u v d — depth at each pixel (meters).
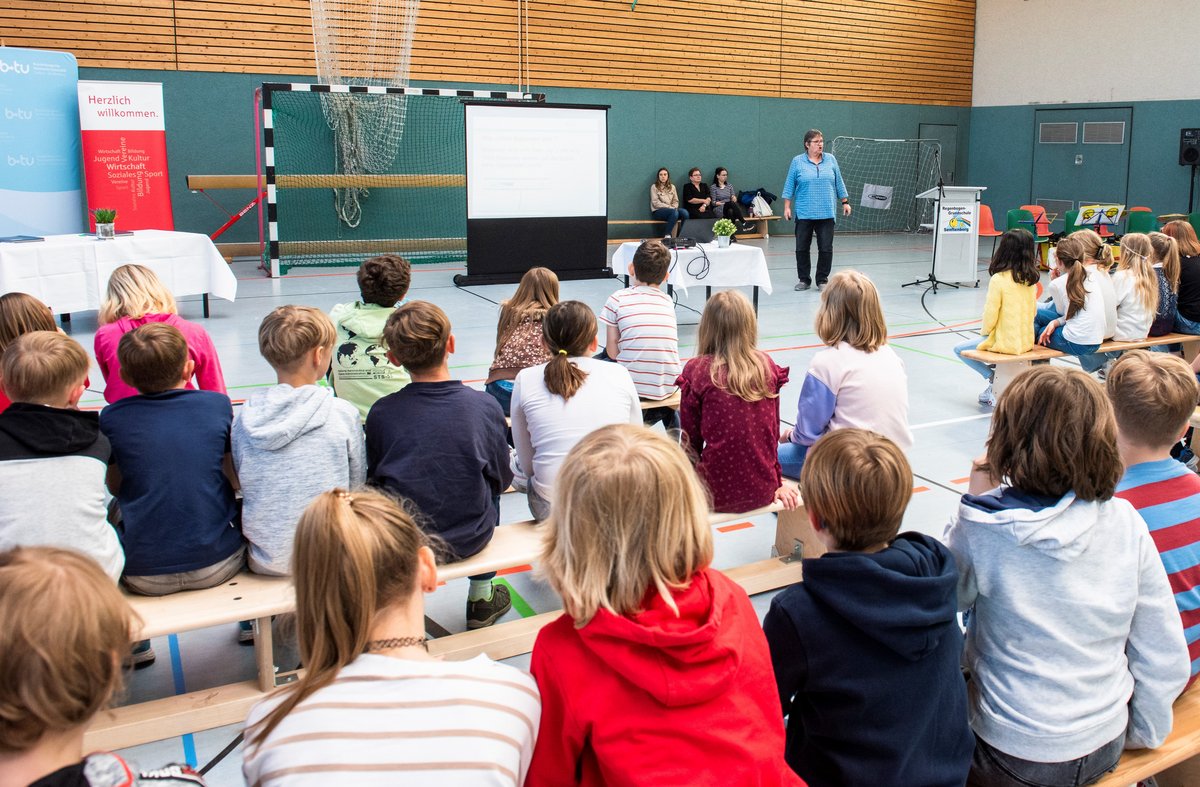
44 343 2.24
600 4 14.18
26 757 0.98
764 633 1.65
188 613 2.34
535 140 10.34
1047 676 1.73
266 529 2.48
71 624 0.97
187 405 2.47
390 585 1.28
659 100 14.91
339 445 2.51
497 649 2.81
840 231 16.92
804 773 1.67
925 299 9.96
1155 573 1.80
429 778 1.17
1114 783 1.81
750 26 15.34
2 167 8.20
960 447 4.99
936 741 1.62
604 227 10.87
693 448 3.07
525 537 2.84
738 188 15.84
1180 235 6.09
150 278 3.74
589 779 1.41
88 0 11.21
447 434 2.55
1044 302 6.51
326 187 12.39
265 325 2.53
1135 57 14.59
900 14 16.56
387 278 3.53
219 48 12.00
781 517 3.45
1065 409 1.74
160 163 9.12
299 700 1.23
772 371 3.04
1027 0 16.23
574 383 2.84
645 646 1.32
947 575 1.59
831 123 16.38
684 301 9.81
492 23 13.51
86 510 2.16
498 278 10.47
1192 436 4.05
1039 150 16.33
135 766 1.08
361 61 11.62
